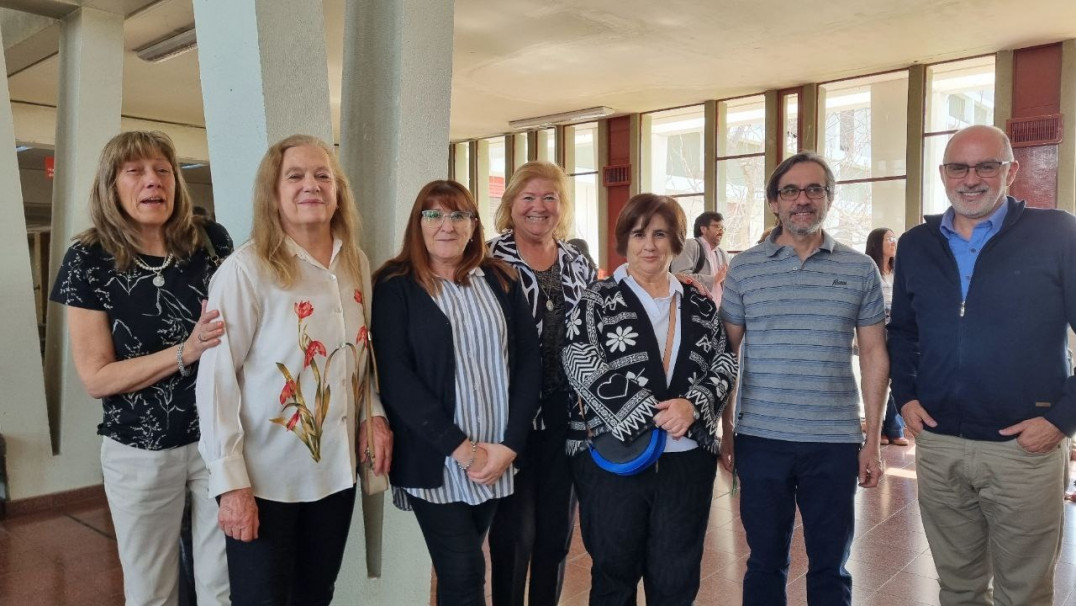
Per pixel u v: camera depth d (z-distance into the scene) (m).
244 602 1.99
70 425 5.25
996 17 7.66
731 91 11.00
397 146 2.79
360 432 2.20
